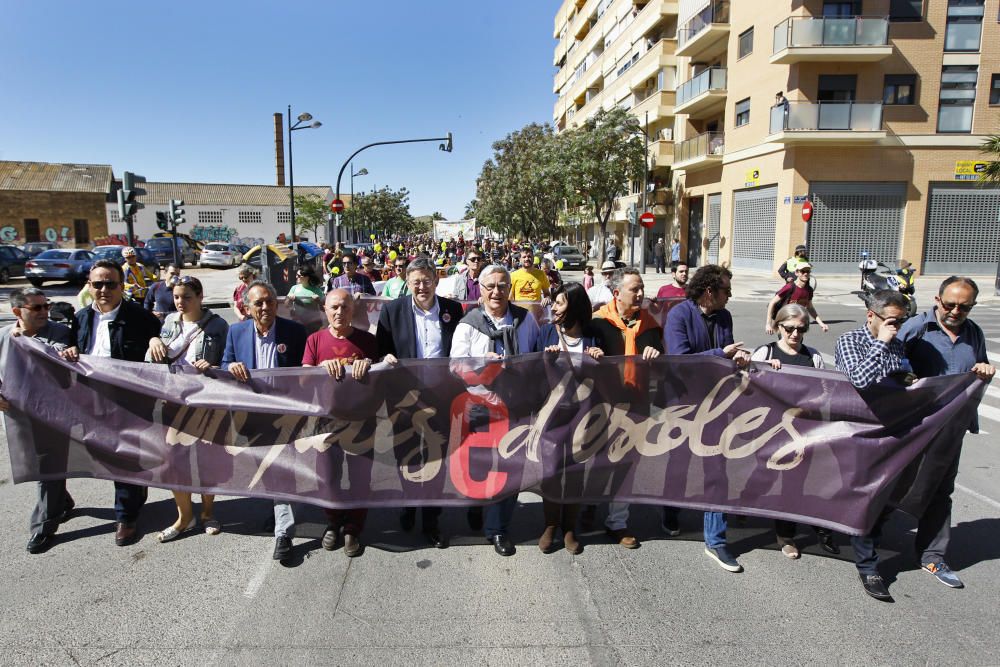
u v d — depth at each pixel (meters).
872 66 22.72
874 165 23.20
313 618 3.15
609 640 2.99
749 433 3.79
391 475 3.86
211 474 3.95
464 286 8.88
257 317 4.10
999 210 23.23
